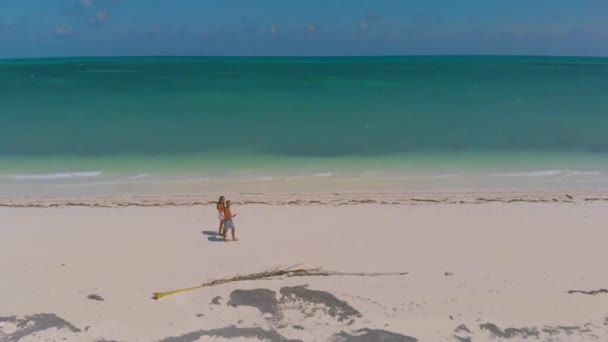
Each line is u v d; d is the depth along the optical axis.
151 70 99.69
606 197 19.67
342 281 12.10
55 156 25.17
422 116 36.84
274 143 28.19
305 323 10.33
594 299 11.40
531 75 78.88
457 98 47.12
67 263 13.09
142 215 17.23
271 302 11.02
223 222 14.83
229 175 22.39
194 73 88.00
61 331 9.89
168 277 12.30
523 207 18.30
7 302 10.88
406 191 20.39
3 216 16.97
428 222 16.64
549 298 11.43
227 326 10.17
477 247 14.55
